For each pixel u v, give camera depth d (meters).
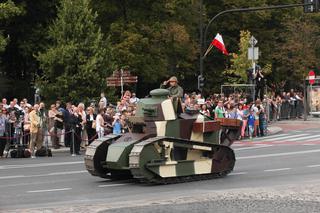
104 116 28.70
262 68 57.78
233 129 20.19
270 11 59.34
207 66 59.41
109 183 18.06
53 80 39.66
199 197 14.31
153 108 18.41
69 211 12.60
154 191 16.33
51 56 39.03
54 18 50.16
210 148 18.97
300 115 54.78
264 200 13.61
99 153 18.62
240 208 12.59
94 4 49.50
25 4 46.72
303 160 23.14
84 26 39.94
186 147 18.42
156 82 53.12
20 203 14.45
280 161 22.95
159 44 50.34
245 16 58.41
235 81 53.66
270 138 35.84
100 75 39.19
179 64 53.25
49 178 19.20
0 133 26.41
